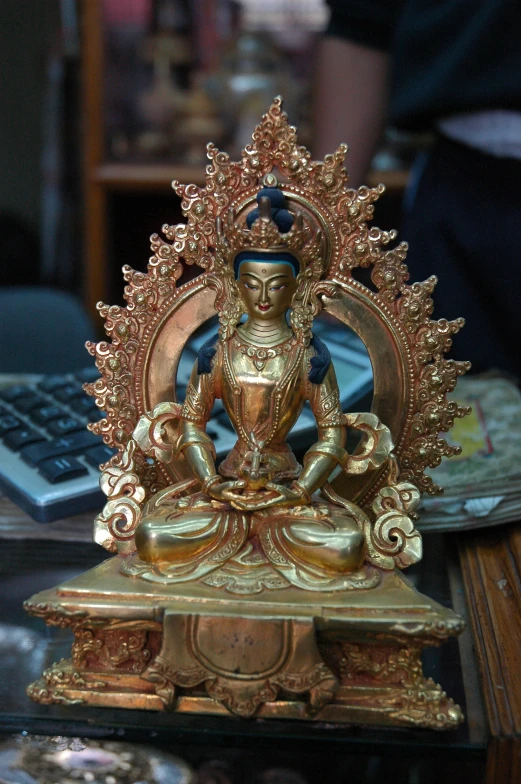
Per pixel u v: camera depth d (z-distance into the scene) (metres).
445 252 1.31
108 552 0.87
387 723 0.64
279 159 0.75
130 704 0.66
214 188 0.76
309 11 2.28
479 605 0.75
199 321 0.79
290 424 0.76
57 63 2.40
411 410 0.79
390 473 0.75
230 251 0.75
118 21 2.22
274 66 2.27
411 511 0.74
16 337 1.52
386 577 0.69
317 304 0.77
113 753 0.64
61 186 2.50
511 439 0.97
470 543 0.86
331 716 0.64
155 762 0.63
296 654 0.63
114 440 0.81
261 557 0.69
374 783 0.63
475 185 1.26
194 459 0.75
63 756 0.63
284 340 0.76
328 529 0.69
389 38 1.39
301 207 0.76
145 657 0.67
